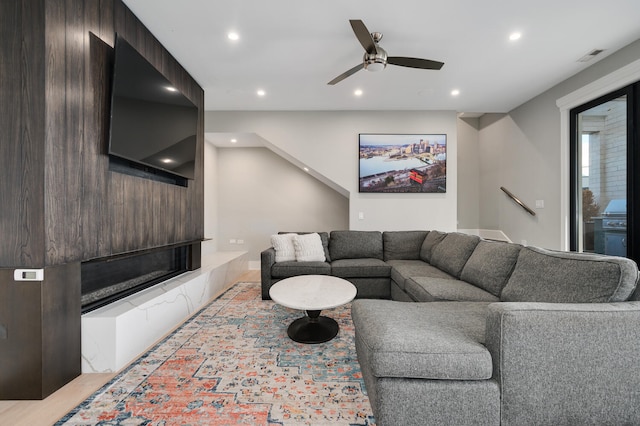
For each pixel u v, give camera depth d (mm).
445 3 2025
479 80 3293
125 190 2076
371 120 4277
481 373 1110
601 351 1103
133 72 2027
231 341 2127
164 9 2090
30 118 1449
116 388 1560
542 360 1108
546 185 3736
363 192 4281
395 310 1589
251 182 5184
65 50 1568
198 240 3117
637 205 2668
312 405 1413
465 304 1746
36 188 1447
